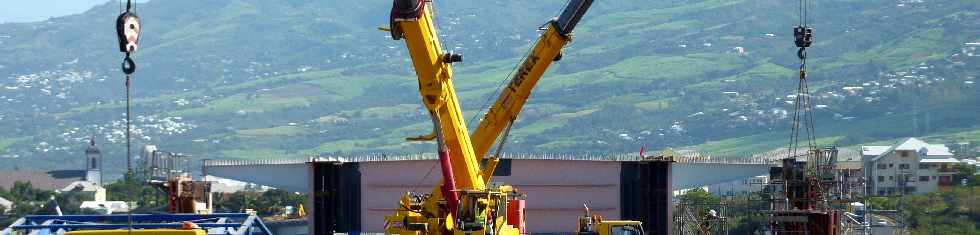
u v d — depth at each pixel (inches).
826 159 3024.1
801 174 2962.6
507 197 2381.9
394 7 2001.7
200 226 1676.9
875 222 3900.1
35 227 1654.8
